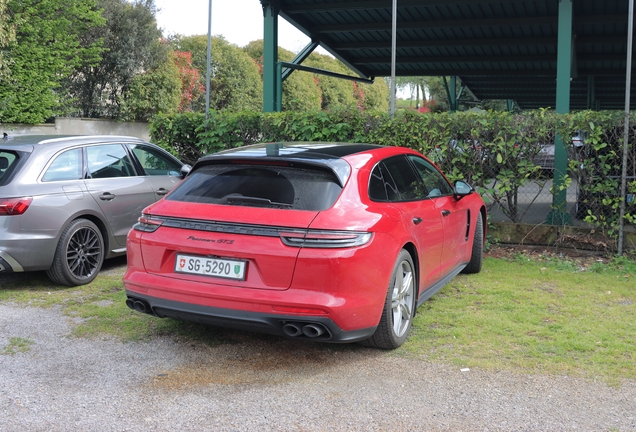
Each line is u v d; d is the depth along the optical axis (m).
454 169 7.68
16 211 5.49
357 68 20.27
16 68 20.55
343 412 3.33
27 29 20.62
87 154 6.42
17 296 5.72
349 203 3.91
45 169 5.87
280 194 3.93
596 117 7.09
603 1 12.40
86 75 25.41
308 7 13.08
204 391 3.61
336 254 3.63
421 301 4.75
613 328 4.76
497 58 18.67
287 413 3.31
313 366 4.01
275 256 3.66
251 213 3.83
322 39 16.33
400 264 4.24
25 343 4.43
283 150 4.40
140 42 25.94
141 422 3.21
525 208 7.82
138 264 4.13
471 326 4.79
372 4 12.68
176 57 30.03
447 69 21.61
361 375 3.85
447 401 3.47
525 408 3.38
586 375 3.84
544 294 5.76
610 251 7.34
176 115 9.45
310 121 8.45
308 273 3.63
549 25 14.59
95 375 3.86
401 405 3.41
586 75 20.91
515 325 4.82
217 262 3.82
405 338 4.40
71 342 4.47
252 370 3.95
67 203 5.93
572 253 7.52
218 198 4.05
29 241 5.58
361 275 3.75
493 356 4.17
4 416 3.26
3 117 20.58
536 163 7.53
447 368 3.96
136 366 4.01
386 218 4.08
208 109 9.28
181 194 4.23
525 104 31.94
